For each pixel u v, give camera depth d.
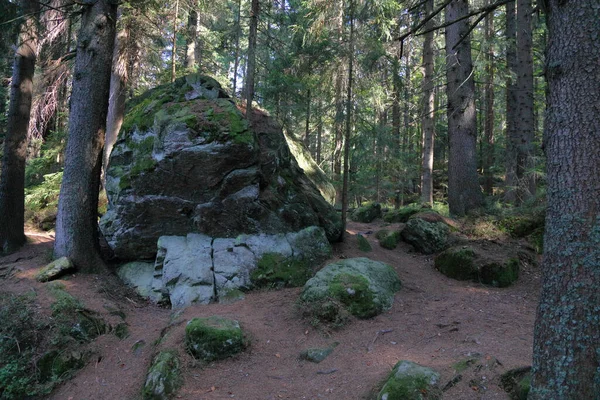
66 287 7.89
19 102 10.92
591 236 3.30
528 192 11.92
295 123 15.06
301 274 8.47
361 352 5.90
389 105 17.12
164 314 7.82
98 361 6.24
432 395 4.29
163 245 8.74
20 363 5.91
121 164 9.65
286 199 9.72
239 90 24.94
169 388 5.11
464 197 11.49
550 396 3.35
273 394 5.07
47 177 15.14
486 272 8.58
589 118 3.40
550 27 3.77
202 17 17.38
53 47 13.84
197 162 8.55
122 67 14.18
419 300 7.78
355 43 10.51
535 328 3.65
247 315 7.19
